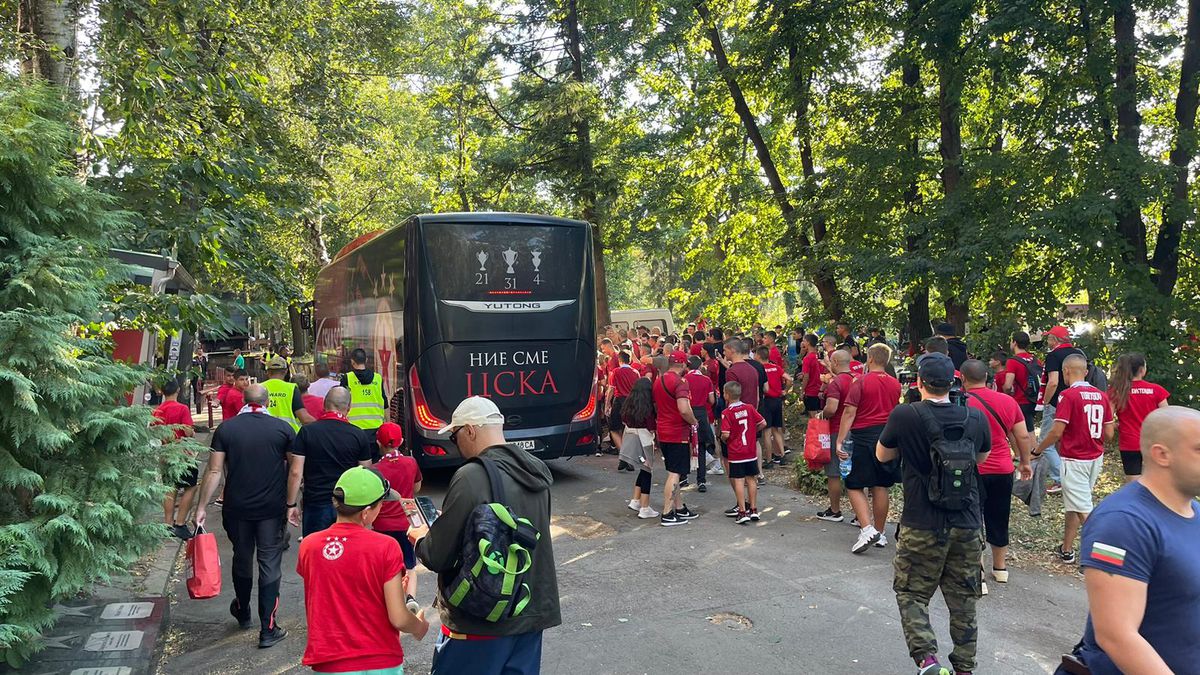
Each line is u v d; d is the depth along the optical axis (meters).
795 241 18.47
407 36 25.73
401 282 11.08
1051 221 12.45
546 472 3.52
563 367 11.19
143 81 8.78
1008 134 15.74
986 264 12.96
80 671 4.88
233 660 5.50
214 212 10.08
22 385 4.23
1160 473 2.57
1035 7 12.67
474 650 3.24
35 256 4.57
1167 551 2.50
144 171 9.91
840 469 8.17
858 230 16.94
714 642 5.57
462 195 30.92
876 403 7.55
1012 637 5.64
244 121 12.96
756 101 20.75
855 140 16.72
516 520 3.22
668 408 9.01
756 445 9.03
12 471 4.45
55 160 4.97
